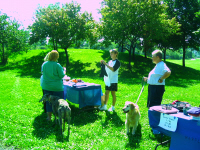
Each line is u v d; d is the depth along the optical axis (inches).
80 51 1167.0
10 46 1048.8
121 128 181.8
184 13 967.6
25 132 165.2
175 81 636.1
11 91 348.8
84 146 142.3
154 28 734.5
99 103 233.8
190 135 111.7
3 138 152.7
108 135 165.2
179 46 1056.8
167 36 876.0
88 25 901.8
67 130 173.0
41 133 165.5
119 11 729.0
